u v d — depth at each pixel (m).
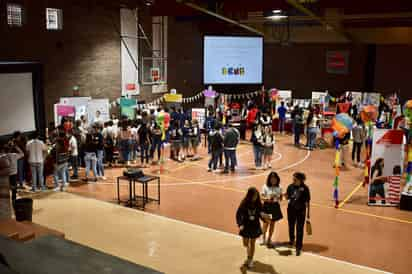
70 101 16.44
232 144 14.37
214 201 11.52
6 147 12.09
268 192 8.48
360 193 12.43
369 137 12.68
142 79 21.28
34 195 11.84
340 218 10.38
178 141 15.98
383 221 10.21
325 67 26.20
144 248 8.38
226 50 24.22
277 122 23.17
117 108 19.67
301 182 8.19
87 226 9.53
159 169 14.95
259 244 8.71
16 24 15.47
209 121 18.25
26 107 15.90
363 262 7.95
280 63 27.78
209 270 7.46
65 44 17.34
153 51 21.81
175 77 23.50
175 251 8.27
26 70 15.72
